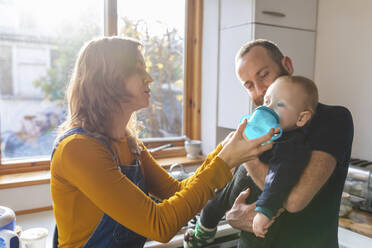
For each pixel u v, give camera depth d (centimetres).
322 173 81
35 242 116
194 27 252
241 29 213
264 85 104
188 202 79
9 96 204
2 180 177
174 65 249
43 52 212
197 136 259
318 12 229
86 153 76
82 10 215
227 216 99
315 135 85
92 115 84
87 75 84
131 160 100
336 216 93
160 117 248
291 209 82
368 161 198
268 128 81
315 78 232
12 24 200
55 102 220
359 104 204
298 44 222
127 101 86
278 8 211
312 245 90
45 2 207
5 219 102
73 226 82
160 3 236
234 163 84
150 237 77
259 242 96
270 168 87
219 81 236
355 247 128
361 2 201
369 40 198
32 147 210
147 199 78
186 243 124
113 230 85
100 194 74
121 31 223
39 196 181
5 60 201
